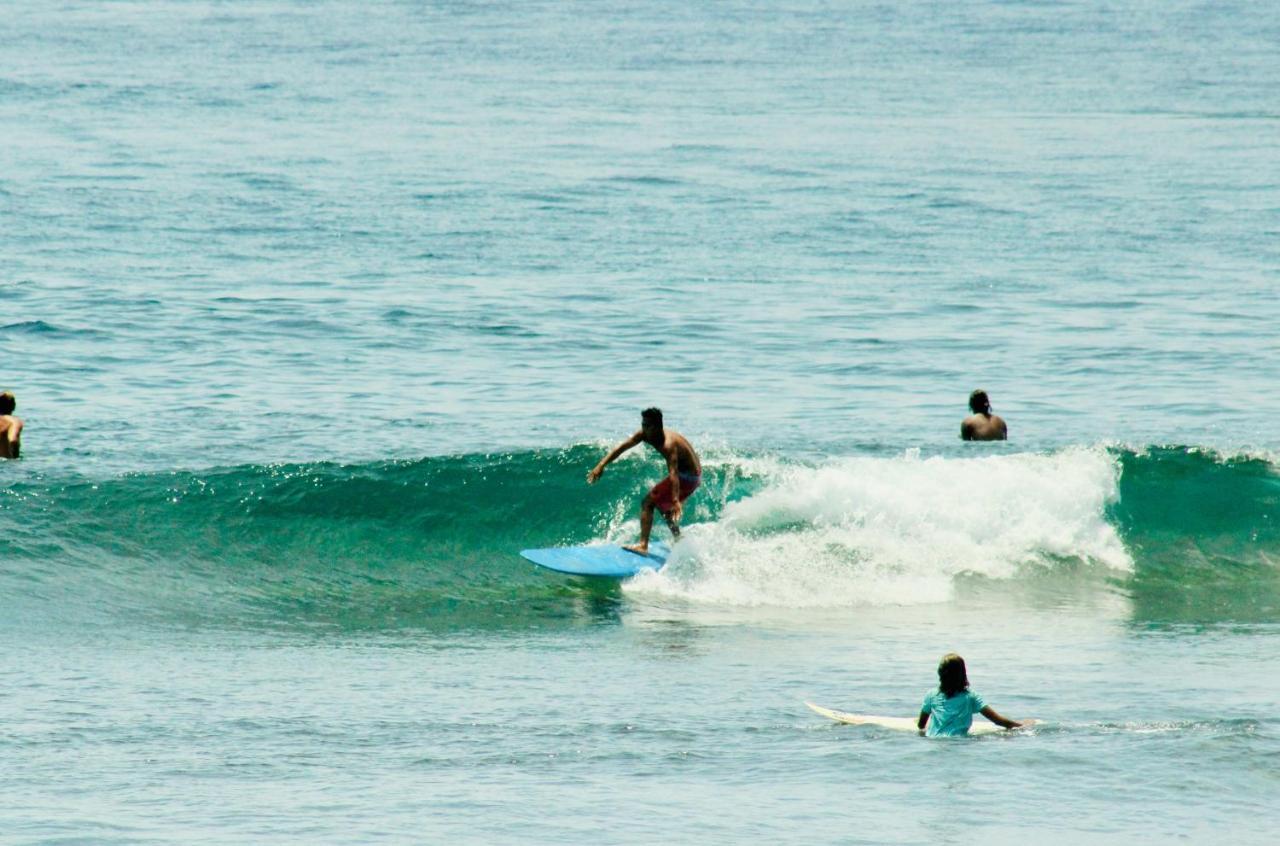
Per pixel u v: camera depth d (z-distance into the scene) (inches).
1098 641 2277.3
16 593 2400.3
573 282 5226.4
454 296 4948.3
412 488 2800.2
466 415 3462.1
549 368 4010.8
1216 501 2839.6
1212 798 1485.0
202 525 2684.5
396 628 2349.9
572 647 2226.9
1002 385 3892.7
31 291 4864.7
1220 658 2161.7
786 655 2176.4
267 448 3105.3
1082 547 2736.2
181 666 2081.7
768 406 3634.4
